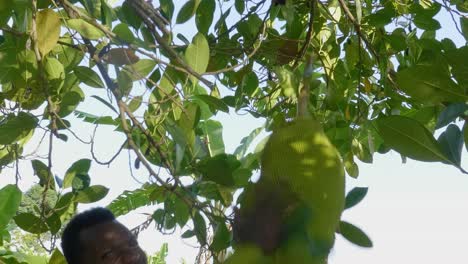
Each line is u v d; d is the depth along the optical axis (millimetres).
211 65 3805
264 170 2074
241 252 1699
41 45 2785
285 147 2070
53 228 3406
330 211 1983
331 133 3920
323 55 4141
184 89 3277
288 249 1707
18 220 3381
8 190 3262
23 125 2990
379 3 4262
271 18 3705
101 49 2961
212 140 3629
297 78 3072
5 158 3383
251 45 3660
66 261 3326
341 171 2102
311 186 1979
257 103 3777
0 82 3064
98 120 3320
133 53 2955
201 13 3576
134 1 3100
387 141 2455
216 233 2855
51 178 3400
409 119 2391
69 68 3254
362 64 3961
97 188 3398
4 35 3086
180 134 2877
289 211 1754
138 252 3078
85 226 3053
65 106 3035
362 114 3781
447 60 2535
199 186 3111
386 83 3830
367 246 2508
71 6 2809
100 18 3057
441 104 2658
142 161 2734
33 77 3004
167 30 3152
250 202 1790
